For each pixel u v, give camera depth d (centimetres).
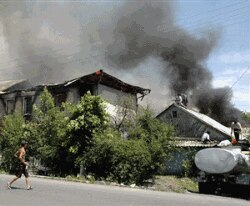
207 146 2908
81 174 1920
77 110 2034
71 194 1164
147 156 1917
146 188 1677
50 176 1991
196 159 1855
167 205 1051
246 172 1869
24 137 2259
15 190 1196
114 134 2044
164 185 2069
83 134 2009
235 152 1792
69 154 2030
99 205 960
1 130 2530
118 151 1875
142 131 2170
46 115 2291
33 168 2239
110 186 1603
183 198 1303
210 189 1825
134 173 1873
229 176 1767
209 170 1798
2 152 2391
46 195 1107
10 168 2298
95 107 2048
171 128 2256
